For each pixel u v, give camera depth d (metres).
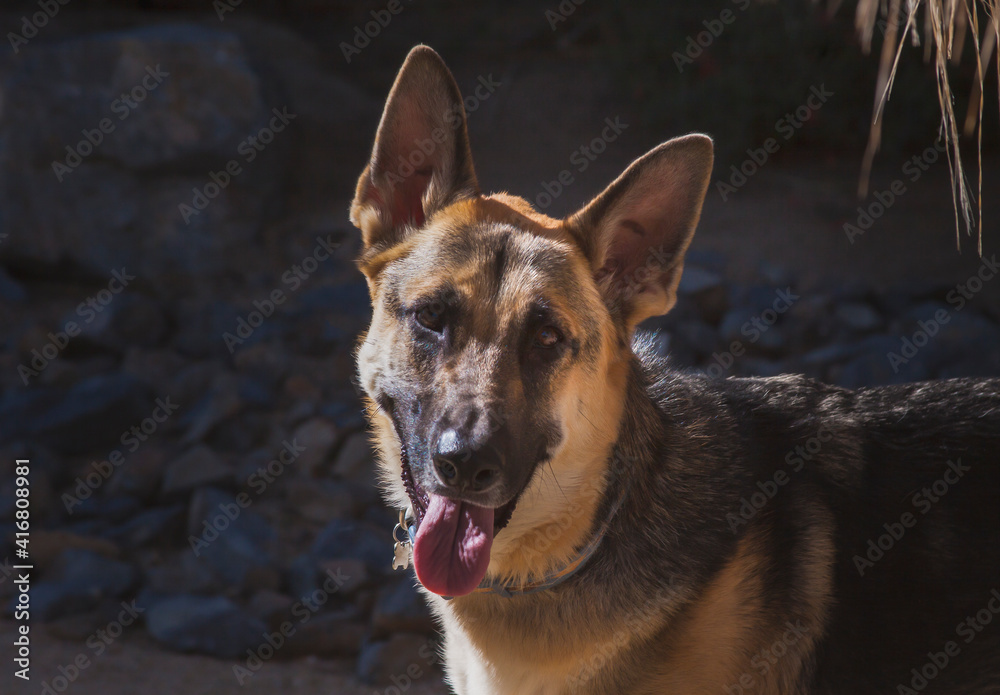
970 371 8.18
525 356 2.99
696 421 3.34
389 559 5.92
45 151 10.58
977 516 3.10
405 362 3.07
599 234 3.19
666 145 3.14
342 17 17.73
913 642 3.04
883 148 12.74
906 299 9.58
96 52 10.77
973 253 10.55
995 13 3.54
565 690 3.10
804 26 12.70
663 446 3.24
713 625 3.02
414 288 3.08
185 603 5.37
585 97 14.48
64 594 5.45
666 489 3.14
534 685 3.13
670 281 3.25
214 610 5.27
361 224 3.39
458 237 3.14
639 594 3.01
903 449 3.24
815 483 3.20
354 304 9.69
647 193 3.22
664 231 3.25
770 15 12.89
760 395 3.48
